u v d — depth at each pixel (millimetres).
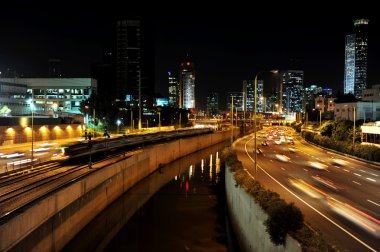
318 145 103562
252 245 30281
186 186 70438
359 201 35906
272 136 153375
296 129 191500
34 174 46500
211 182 74312
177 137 129500
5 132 83750
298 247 20203
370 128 79188
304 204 34531
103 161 63000
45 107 192750
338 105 159125
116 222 47906
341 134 95625
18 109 173750
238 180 38281
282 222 22594
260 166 62156
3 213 27641
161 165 94188
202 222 47000
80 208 41031
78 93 195125
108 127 140250
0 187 37781
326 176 51531
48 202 31391
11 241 25016
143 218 49219
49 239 32500
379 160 65250
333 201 35844
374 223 28516
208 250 37625
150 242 40406
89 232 43438
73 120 128875
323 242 20266
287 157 77000
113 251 38281
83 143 63344
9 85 170250
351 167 61469
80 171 49906
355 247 23156
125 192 63625
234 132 167875
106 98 153875
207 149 143375
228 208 48156
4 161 59719
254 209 29812
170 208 54000
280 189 41688
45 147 81188
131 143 88312
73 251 38281
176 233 43062
